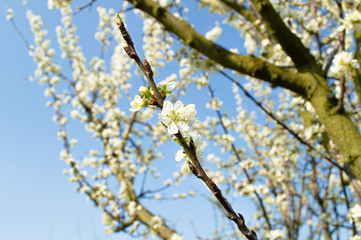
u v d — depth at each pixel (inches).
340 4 125.3
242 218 43.8
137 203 270.2
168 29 161.0
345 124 124.8
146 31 265.6
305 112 186.4
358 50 144.7
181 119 50.6
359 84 142.6
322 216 171.2
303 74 141.3
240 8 198.7
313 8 178.1
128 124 321.7
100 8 299.9
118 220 263.0
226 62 148.4
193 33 154.2
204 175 46.4
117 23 51.9
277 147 207.0
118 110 320.8
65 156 295.3
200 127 257.3
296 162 209.6
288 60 175.9
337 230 164.7
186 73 257.6
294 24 202.7
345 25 121.3
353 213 133.0
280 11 177.3
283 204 174.6
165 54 259.8
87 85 333.4
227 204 44.7
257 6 144.3
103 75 318.7
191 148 48.2
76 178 283.0
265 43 196.1
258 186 188.2
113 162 287.4
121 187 281.0
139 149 320.2
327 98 131.2
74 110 319.9
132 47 51.4
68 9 299.9
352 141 121.1
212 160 235.1
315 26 164.1
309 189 221.5
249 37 241.4
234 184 210.7
